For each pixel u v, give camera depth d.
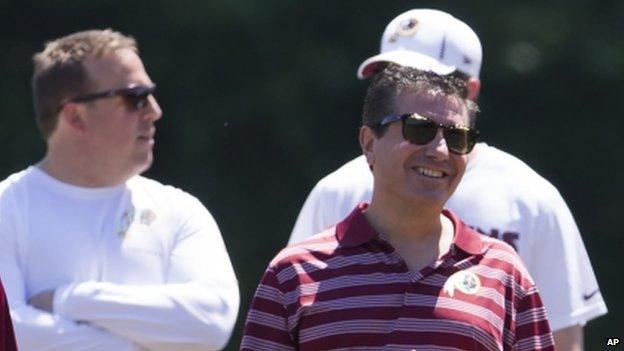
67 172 17.16
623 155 49.53
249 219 46.84
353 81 47.19
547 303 17.27
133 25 46.94
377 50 47.50
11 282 16.73
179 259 17.20
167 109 46.88
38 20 46.94
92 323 16.69
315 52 47.25
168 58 46.91
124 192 17.33
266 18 47.16
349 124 47.19
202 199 46.69
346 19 47.50
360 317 14.84
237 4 46.75
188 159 46.81
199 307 16.95
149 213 17.30
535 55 48.41
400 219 15.29
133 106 17.16
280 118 47.03
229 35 47.03
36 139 45.69
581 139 49.66
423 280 15.01
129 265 17.05
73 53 17.16
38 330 16.52
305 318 14.91
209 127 47.03
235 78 47.12
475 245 15.25
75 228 17.02
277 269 15.13
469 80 17.56
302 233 17.75
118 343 16.72
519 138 48.94
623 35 48.94
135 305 16.72
